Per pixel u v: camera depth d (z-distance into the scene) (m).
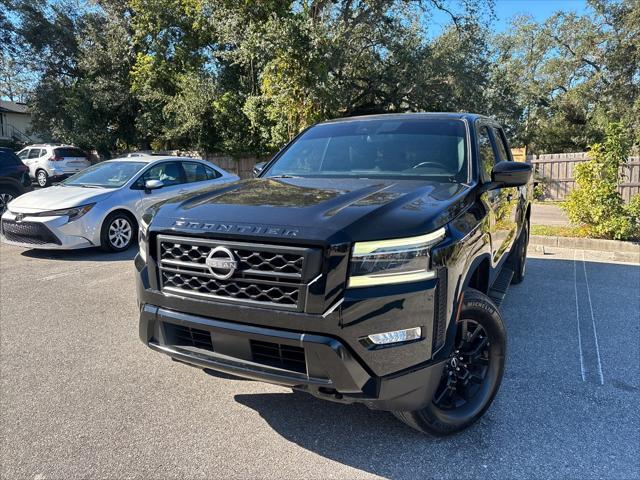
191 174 9.22
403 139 3.79
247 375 2.48
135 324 4.71
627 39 25.84
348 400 2.34
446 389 2.78
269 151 20.11
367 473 2.55
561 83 32.41
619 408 3.19
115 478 2.50
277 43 14.89
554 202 15.41
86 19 25.88
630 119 25.48
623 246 8.15
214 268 2.45
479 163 3.50
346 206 2.56
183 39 23.52
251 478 2.50
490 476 2.52
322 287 2.26
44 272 6.70
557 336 4.43
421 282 2.33
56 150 22.45
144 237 2.85
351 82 20.52
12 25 28.14
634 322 4.77
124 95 25.36
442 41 20.27
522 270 6.07
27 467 2.58
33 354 4.02
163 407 3.20
